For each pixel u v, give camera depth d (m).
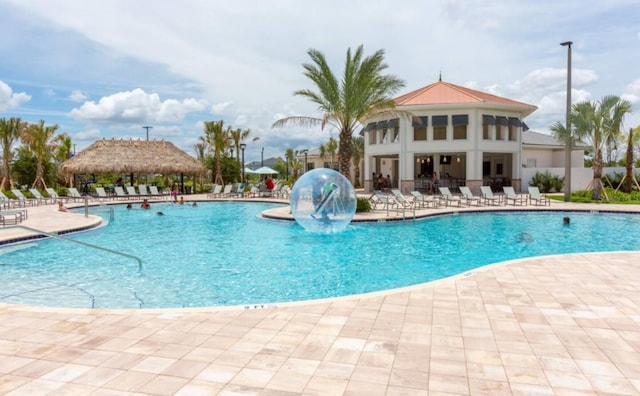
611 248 11.33
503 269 7.34
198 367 3.70
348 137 19.28
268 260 10.10
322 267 9.41
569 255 8.51
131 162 32.16
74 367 3.71
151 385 3.38
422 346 4.14
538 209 18.47
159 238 13.36
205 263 9.84
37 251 11.22
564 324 4.72
